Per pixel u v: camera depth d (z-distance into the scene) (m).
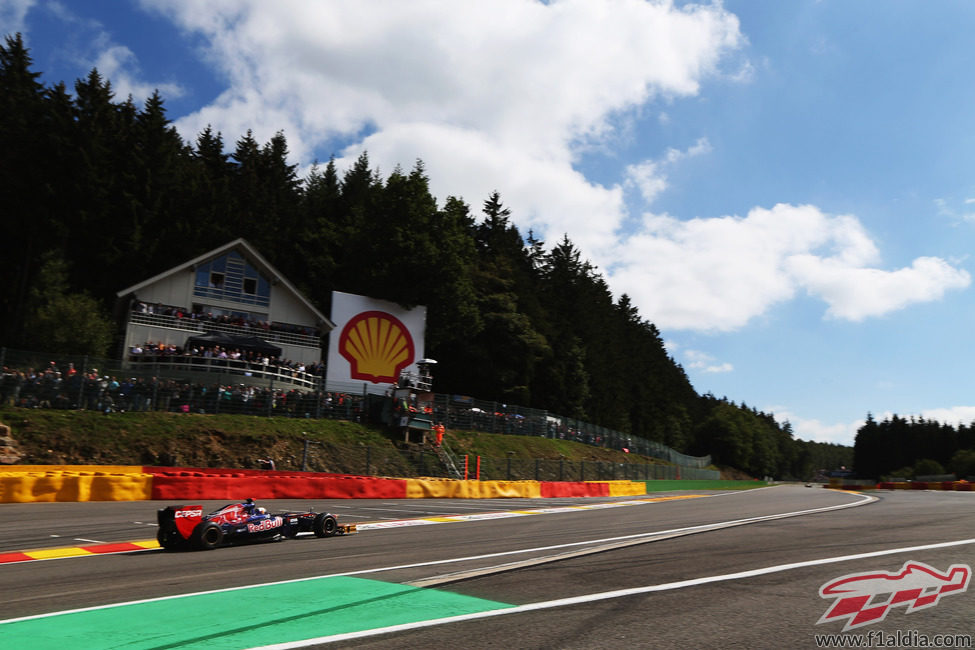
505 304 58.84
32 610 6.94
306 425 33.31
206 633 5.90
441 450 36.62
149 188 49.06
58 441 25.14
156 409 29.45
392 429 36.84
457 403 43.00
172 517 11.81
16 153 43.47
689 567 9.12
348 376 43.56
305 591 7.78
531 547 11.84
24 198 42.53
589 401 76.62
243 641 5.64
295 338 42.09
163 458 26.67
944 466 137.62
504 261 66.81
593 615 6.46
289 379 37.25
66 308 34.16
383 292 48.38
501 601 7.12
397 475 32.47
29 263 41.72
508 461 37.75
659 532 14.04
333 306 44.28
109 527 15.11
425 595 7.47
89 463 24.92
